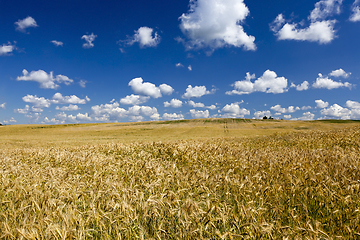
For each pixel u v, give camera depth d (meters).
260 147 13.82
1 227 2.83
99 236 2.85
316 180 3.88
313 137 16.27
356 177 4.27
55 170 5.80
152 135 57.53
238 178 4.43
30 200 3.47
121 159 8.64
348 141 12.14
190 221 2.61
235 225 2.64
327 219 3.07
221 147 9.98
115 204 2.96
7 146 31.42
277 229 2.63
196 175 4.70
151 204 3.09
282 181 4.43
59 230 2.44
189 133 59.56
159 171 5.22
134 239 2.74
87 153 10.27
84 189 4.24
